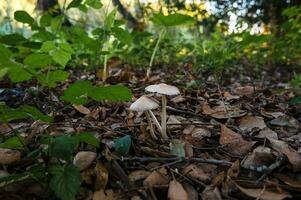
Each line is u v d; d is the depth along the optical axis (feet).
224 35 2.69
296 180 0.68
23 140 0.75
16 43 1.46
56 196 0.62
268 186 0.65
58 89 1.34
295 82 1.32
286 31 2.33
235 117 0.99
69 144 0.58
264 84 1.80
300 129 0.94
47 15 1.61
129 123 0.95
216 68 1.60
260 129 0.91
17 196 0.63
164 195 0.66
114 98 0.68
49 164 0.63
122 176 0.68
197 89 1.31
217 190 0.64
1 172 0.68
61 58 0.93
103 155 0.74
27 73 0.69
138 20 2.87
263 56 2.63
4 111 0.65
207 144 0.85
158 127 0.85
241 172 0.71
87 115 1.01
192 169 0.71
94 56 1.69
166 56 2.15
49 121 0.69
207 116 1.02
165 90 0.76
